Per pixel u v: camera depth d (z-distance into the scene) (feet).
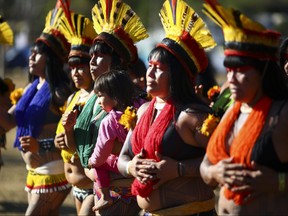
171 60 38.22
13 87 60.13
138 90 47.91
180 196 38.47
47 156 54.60
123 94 44.93
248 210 34.12
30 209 55.06
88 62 50.08
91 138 46.73
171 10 40.01
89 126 46.88
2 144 60.34
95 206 45.37
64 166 52.54
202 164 35.65
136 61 49.14
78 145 47.44
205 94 54.39
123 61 47.44
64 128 47.73
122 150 41.32
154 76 38.52
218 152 34.83
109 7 47.83
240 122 34.73
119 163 40.83
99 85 45.06
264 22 284.20
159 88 38.47
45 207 55.06
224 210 34.86
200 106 37.99
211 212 39.55
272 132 33.35
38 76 57.67
